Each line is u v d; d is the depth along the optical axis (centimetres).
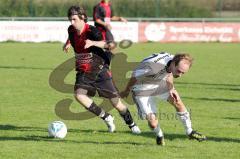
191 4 12244
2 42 9762
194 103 3762
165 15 12025
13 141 2527
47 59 7006
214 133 2767
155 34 10356
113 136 2675
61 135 2600
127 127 2903
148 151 2344
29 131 2772
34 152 2312
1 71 5600
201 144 2500
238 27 10744
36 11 11231
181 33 10525
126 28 10138
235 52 8494
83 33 2616
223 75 5556
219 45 9956
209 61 7019
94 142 2528
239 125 2989
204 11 12294
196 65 6519
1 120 3067
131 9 11906
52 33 9919
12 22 9794
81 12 2600
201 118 3194
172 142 2531
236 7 12781
